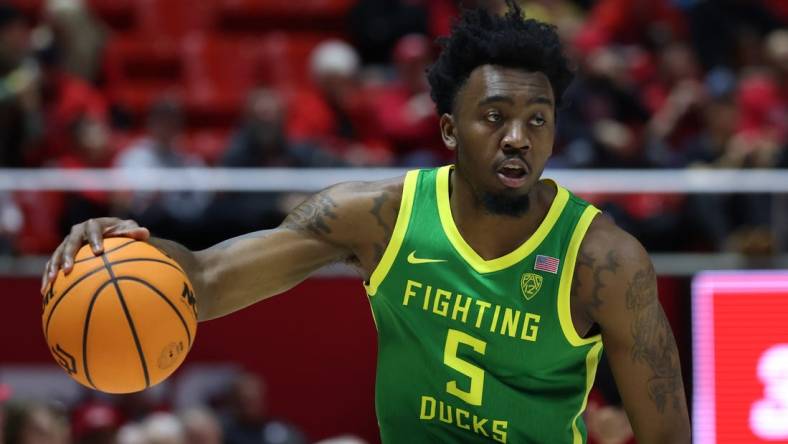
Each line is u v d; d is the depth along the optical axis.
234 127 24.81
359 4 25.27
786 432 15.59
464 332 7.98
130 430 15.11
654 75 23.73
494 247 7.97
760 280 15.77
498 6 22.84
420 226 8.08
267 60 25.58
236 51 25.69
